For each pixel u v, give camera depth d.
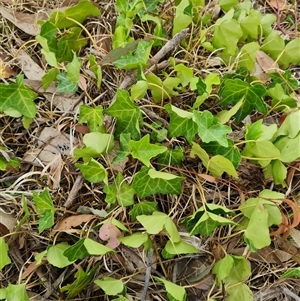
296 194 0.47
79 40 0.50
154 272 0.43
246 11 0.53
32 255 0.43
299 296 0.45
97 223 0.44
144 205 0.42
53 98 0.49
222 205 0.45
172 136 0.44
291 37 0.55
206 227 0.41
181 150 0.43
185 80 0.46
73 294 0.42
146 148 0.41
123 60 0.46
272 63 0.51
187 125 0.43
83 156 0.43
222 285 0.42
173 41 0.47
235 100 0.46
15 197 0.45
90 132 0.44
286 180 0.46
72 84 0.46
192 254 0.44
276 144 0.44
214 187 0.46
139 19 0.52
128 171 0.45
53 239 0.44
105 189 0.42
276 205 0.42
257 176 0.46
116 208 0.44
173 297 0.39
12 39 0.52
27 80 0.49
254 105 0.46
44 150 0.47
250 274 0.43
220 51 0.51
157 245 0.44
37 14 0.52
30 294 0.44
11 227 0.44
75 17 0.51
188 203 0.45
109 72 0.49
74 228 0.44
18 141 0.48
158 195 0.45
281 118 0.47
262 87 0.44
